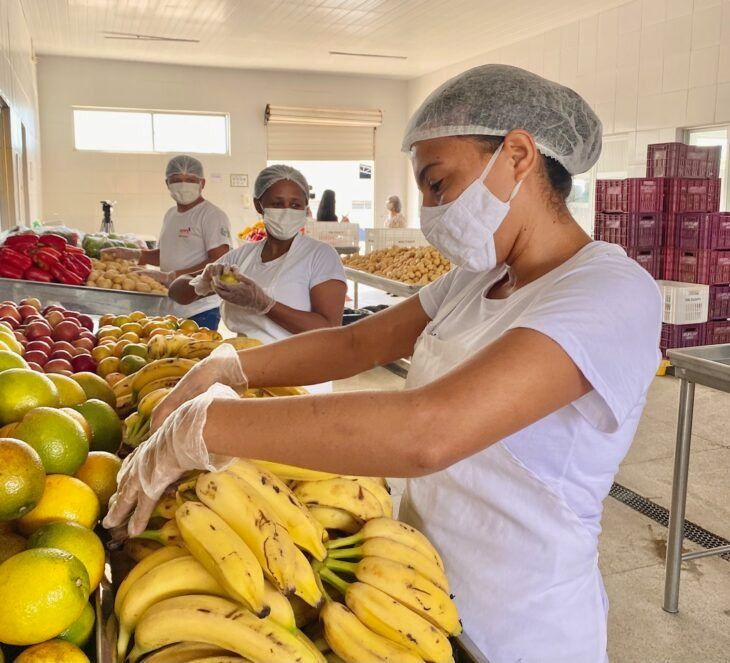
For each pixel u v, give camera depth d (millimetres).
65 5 7348
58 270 3234
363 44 9195
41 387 1023
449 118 959
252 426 793
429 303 1316
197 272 3570
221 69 10594
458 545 1070
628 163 7617
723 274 5367
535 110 944
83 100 10031
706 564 2730
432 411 766
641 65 7324
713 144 6789
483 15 7852
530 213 1004
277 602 785
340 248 8086
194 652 793
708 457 3686
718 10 6445
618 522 3027
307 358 1261
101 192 10320
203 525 807
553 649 1017
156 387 1282
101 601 882
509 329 853
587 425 965
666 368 5289
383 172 11828
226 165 10875
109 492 1004
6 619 708
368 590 854
